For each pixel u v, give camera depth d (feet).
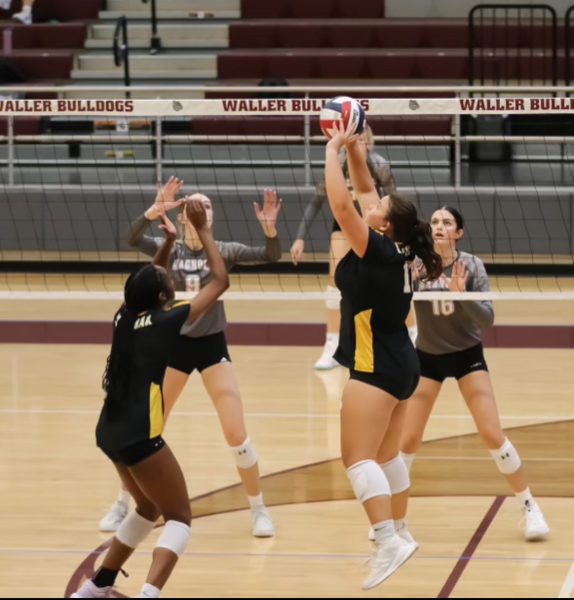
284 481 35.58
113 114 36.37
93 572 28.09
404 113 35.47
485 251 67.97
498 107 35.63
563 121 75.72
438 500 33.71
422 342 30.81
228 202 69.00
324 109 27.12
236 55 86.22
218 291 25.96
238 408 30.66
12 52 87.86
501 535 30.81
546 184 70.44
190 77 86.28
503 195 67.62
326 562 28.91
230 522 32.01
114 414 25.03
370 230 25.94
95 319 59.52
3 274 67.62
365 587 25.45
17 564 28.63
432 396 30.91
